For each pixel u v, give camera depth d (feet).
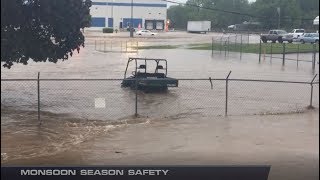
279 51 187.73
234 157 35.70
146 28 466.29
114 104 64.34
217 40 249.96
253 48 199.82
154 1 463.83
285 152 37.42
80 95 72.13
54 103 64.64
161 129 47.37
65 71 107.45
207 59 150.00
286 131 46.32
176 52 179.11
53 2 56.39
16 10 54.49
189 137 43.47
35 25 58.54
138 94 74.23
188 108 62.28
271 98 71.72
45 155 36.65
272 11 332.80
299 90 80.59
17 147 39.27
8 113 55.62
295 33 248.73
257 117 54.80
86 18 61.26
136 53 170.91
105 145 40.22
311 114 56.85
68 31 59.47
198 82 90.17
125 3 460.14
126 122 51.42
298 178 29.55
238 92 78.13
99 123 50.67
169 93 76.02
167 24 474.49
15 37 55.26
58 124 49.75
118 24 462.19
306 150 38.06
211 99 70.23
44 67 115.03
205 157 35.55
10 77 93.25
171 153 37.11
